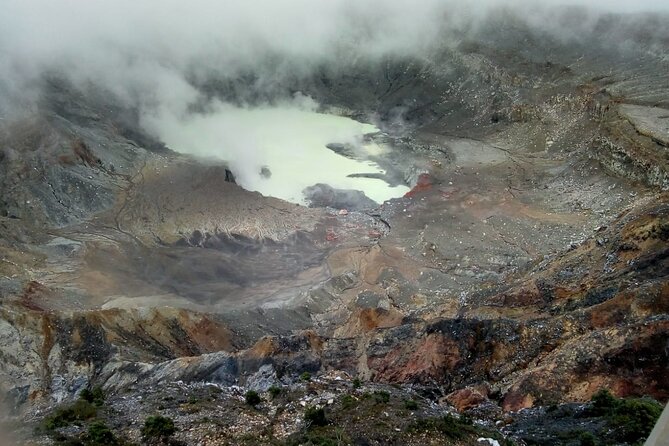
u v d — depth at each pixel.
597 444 26.88
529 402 37.53
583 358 38.88
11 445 27.14
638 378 36.69
